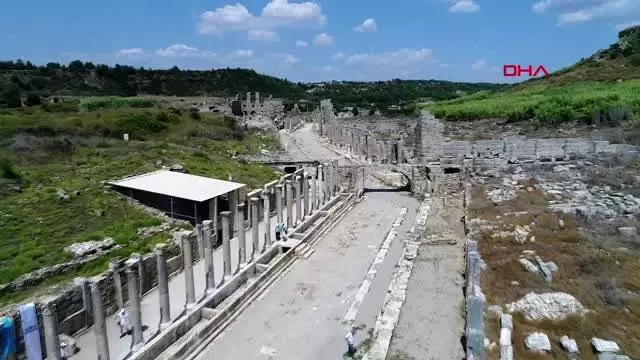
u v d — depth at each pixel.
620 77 101.81
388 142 62.66
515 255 27.22
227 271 28.20
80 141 51.94
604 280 23.30
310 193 52.72
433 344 20.52
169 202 37.72
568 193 40.47
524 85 126.62
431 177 52.94
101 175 41.91
